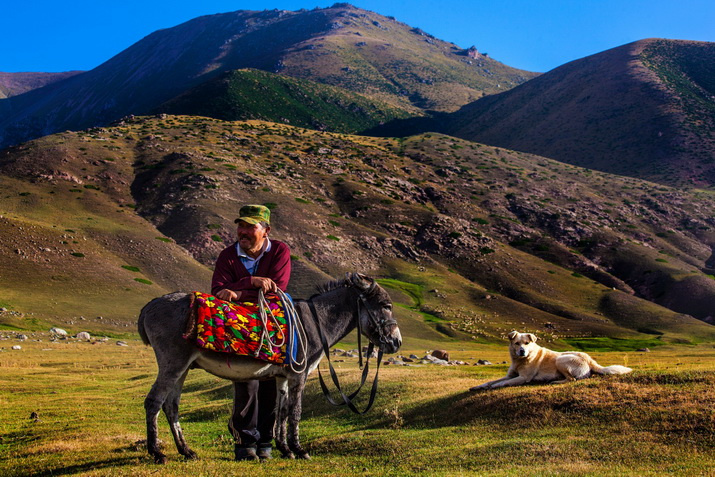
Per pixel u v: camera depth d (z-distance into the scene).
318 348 8.50
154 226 116.12
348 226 132.25
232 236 113.00
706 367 11.47
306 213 131.38
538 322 101.31
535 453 8.38
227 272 8.24
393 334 8.91
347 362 28.00
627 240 141.62
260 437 8.62
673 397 9.69
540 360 12.70
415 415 12.92
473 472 7.62
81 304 76.81
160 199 127.75
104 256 95.56
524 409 10.82
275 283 8.20
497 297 111.00
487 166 186.38
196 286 93.94
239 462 8.04
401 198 156.25
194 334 7.36
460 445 9.47
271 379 8.68
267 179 146.75
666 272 125.88
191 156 149.38
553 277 123.06
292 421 8.54
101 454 9.04
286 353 7.88
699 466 7.09
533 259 131.88
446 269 124.00
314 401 16.70
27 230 95.19
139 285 88.06
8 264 83.62
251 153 169.25
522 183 172.38
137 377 30.20
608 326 100.88
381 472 7.80
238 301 7.93
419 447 9.69
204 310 7.45
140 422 14.43
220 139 178.62
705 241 147.62
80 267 88.50
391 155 190.88
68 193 122.38
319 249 118.38
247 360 7.64
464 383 15.95
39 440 11.11
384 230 135.62
